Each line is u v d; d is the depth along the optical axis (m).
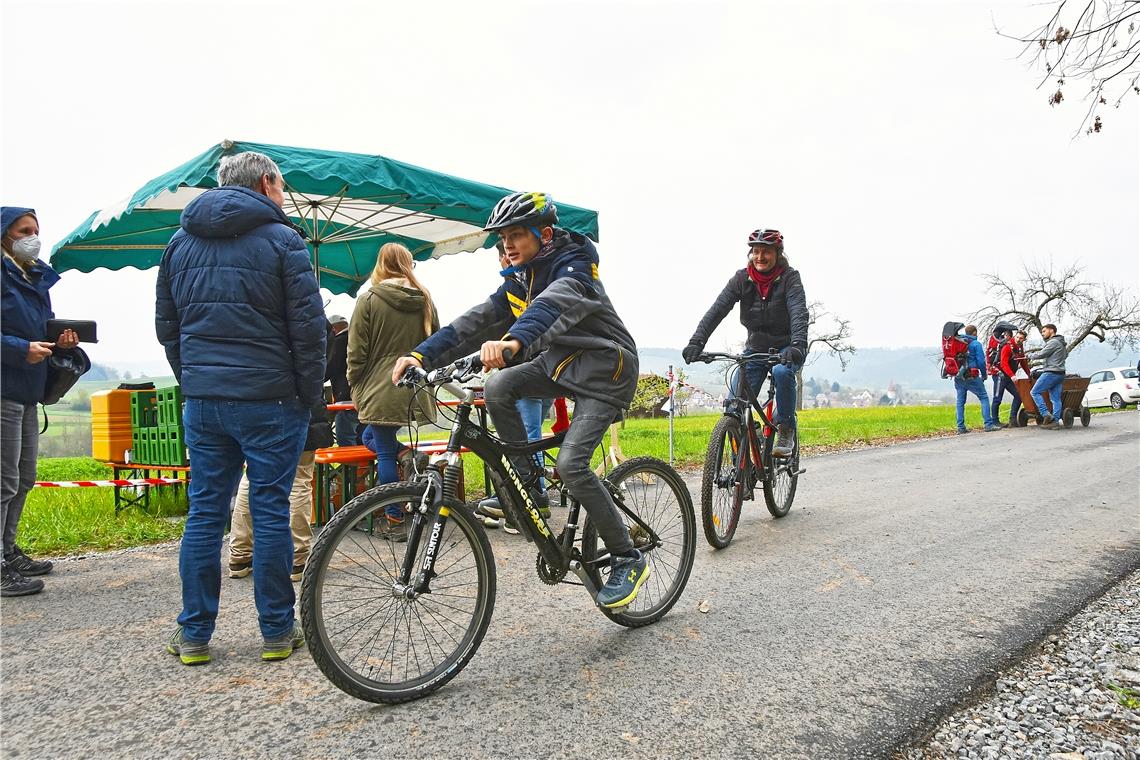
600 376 3.15
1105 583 4.29
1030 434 13.53
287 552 3.19
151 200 6.25
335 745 2.45
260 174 3.29
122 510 6.50
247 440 3.10
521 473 3.16
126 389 6.64
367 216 7.78
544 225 3.19
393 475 5.14
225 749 2.43
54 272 4.40
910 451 11.23
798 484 7.96
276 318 3.12
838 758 2.39
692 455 10.60
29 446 4.39
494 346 2.73
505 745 2.45
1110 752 2.48
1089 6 3.57
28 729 2.57
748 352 5.72
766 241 5.36
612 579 3.27
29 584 4.13
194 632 3.12
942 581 4.33
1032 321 44.03
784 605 3.90
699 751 2.41
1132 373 28.73
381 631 2.88
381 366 5.01
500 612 3.79
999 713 2.75
